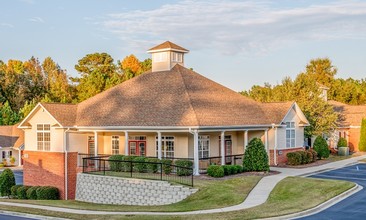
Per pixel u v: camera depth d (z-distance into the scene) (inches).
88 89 3014.3
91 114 1476.4
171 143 1396.4
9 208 970.1
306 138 1973.4
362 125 2235.5
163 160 1237.7
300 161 1583.4
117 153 1510.8
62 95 3435.0
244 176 1203.2
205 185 1058.7
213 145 1461.6
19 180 1723.7
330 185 1066.7
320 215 796.0
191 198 1003.9
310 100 1955.0
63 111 1485.0
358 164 1656.0
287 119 1646.2
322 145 1814.7
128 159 1294.3
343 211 824.3
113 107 1472.7
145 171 1254.9
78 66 3850.9
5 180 1438.2
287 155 1595.7
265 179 1168.2
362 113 2373.3
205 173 1257.4
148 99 1439.5
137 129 1323.8
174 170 1241.4
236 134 1583.4
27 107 2856.8
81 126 1429.6
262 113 1590.8
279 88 2101.4
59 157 1413.6
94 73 3043.8
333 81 3646.7
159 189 1072.8
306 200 909.2
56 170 1419.8
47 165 1448.1
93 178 1236.5
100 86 3009.4
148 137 1441.9
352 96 3555.6
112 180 1179.9
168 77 1519.4
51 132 1450.5
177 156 1381.6
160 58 1588.3
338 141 2102.6
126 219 795.4
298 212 805.9
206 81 1585.9
